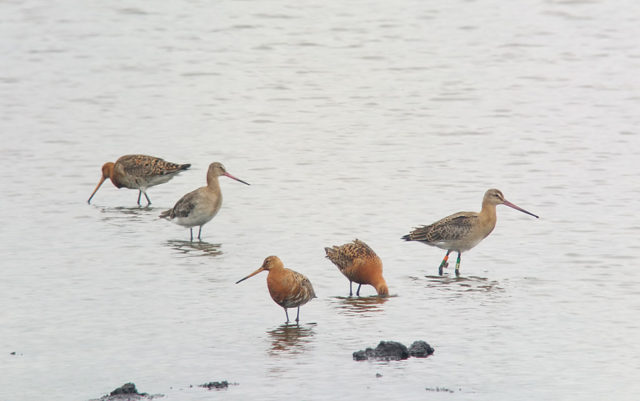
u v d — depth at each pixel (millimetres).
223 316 16453
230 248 20688
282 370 13945
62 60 41531
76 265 19328
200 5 51375
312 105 35656
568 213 23359
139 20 48406
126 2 51594
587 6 49812
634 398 12938
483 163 28219
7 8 49875
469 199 24641
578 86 37656
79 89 37281
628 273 18844
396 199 24609
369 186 25906
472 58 42094
